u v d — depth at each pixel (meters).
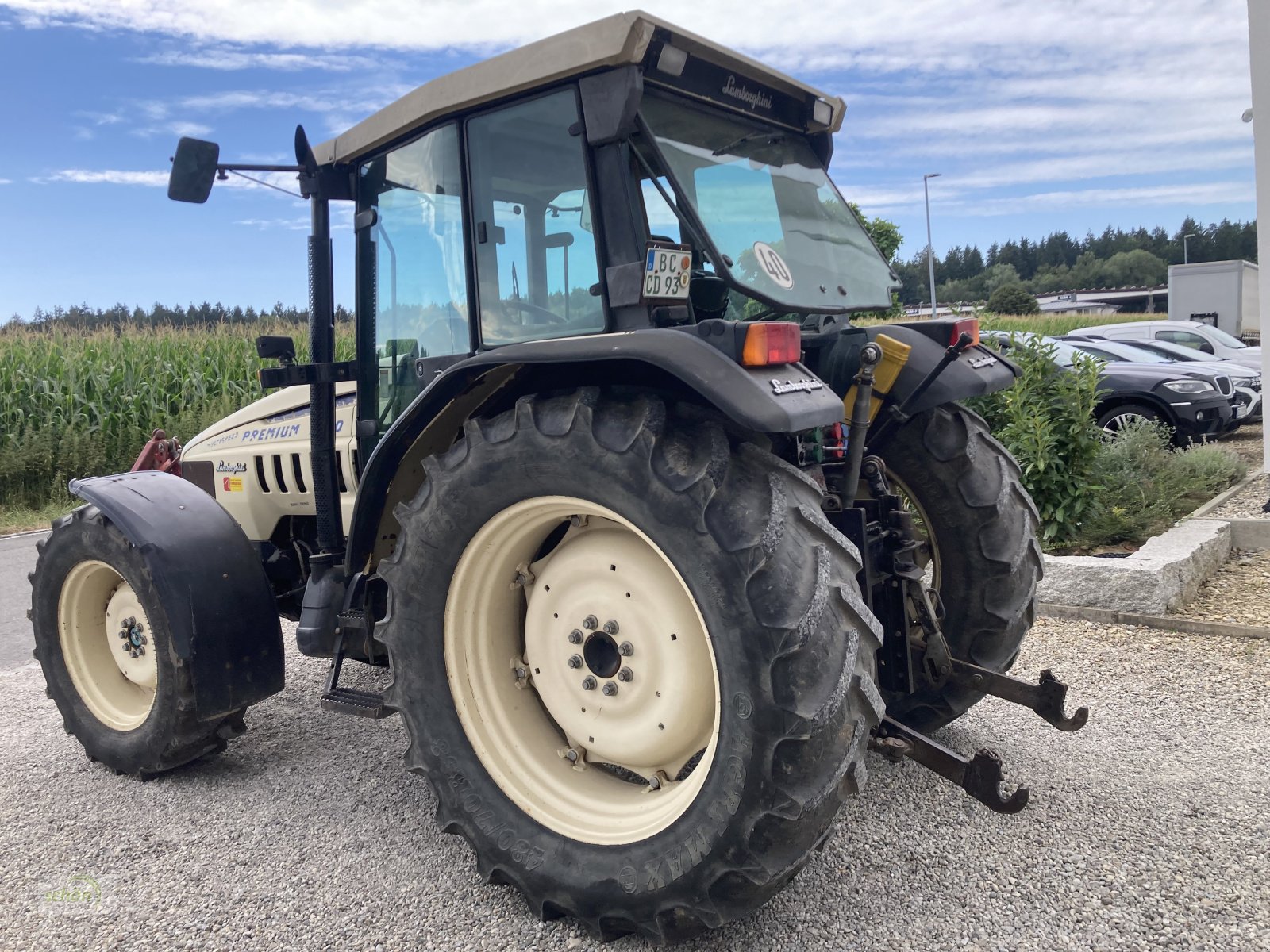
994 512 3.02
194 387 13.11
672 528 2.04
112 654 3.49
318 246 3.18
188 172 2.92
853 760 1.98
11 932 2.36
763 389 1.96
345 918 2.38
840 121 3.08
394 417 3.16
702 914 2.07
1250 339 24.75
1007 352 6.40
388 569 2.56
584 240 2.44
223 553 3.21
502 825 2.39
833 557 2.07
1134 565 4.61
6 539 9.59
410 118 2.77
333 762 3.39
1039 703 2.76
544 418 2.23
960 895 2.34
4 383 12.16
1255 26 5.95
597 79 2.32
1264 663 3.88
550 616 2.50
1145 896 2.29
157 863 2.69
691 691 2.23
